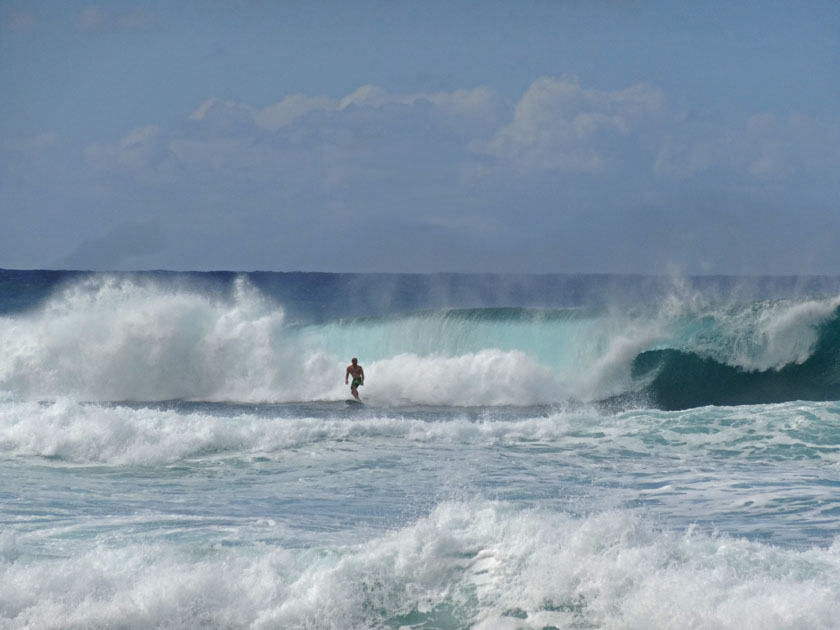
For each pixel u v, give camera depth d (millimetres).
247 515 13164
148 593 8961
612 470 16859
